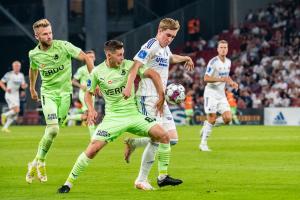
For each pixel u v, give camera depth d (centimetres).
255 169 3422
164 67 2889
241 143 5131
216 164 3675
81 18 11912
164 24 2794
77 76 5753
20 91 9388
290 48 9731
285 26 10206
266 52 9856
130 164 3694
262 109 8562
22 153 4475
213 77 4612
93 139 2672
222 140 5459
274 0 11088
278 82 8862
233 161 3828
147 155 2723
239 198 2519
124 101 2670
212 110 4603
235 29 10594
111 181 3033
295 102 8581
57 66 3089
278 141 5300
